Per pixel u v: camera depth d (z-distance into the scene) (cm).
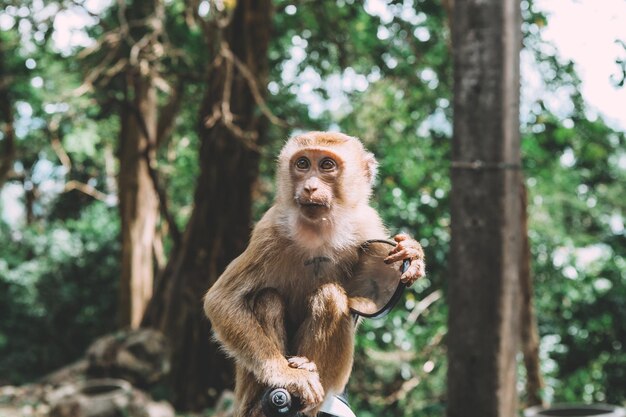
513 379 583
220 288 377
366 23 1470
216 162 1324
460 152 587
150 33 1491
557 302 1294
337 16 1451
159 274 1595
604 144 1317
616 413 793
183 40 1548
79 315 2169
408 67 1412
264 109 1200
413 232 1197
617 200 1548
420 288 1239
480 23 581
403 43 1450
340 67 1474
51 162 2191
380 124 1444
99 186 2273
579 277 1310
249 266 378
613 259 1360
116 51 1469
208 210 1330
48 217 2384
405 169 1262
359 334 1206
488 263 577
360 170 393
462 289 582
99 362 1320
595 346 1284
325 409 354
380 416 1198
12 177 2161
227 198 1327
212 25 1281
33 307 2122
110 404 1108
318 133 396
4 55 1705
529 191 1300
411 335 1253
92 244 2212
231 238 1327
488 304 576
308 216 364
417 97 1433
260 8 1330
